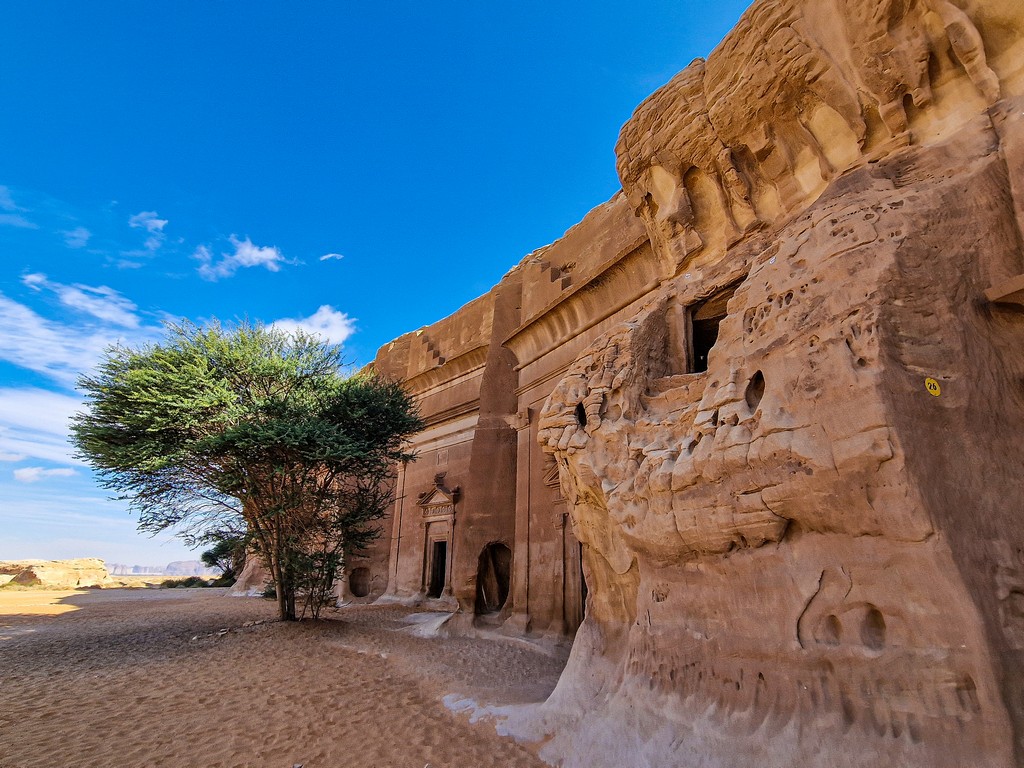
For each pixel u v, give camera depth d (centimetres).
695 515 561
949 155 539
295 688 986
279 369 1777
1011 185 480
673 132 923
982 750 335
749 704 484
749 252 803
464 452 2505
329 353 1948
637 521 644
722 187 873
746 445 511
